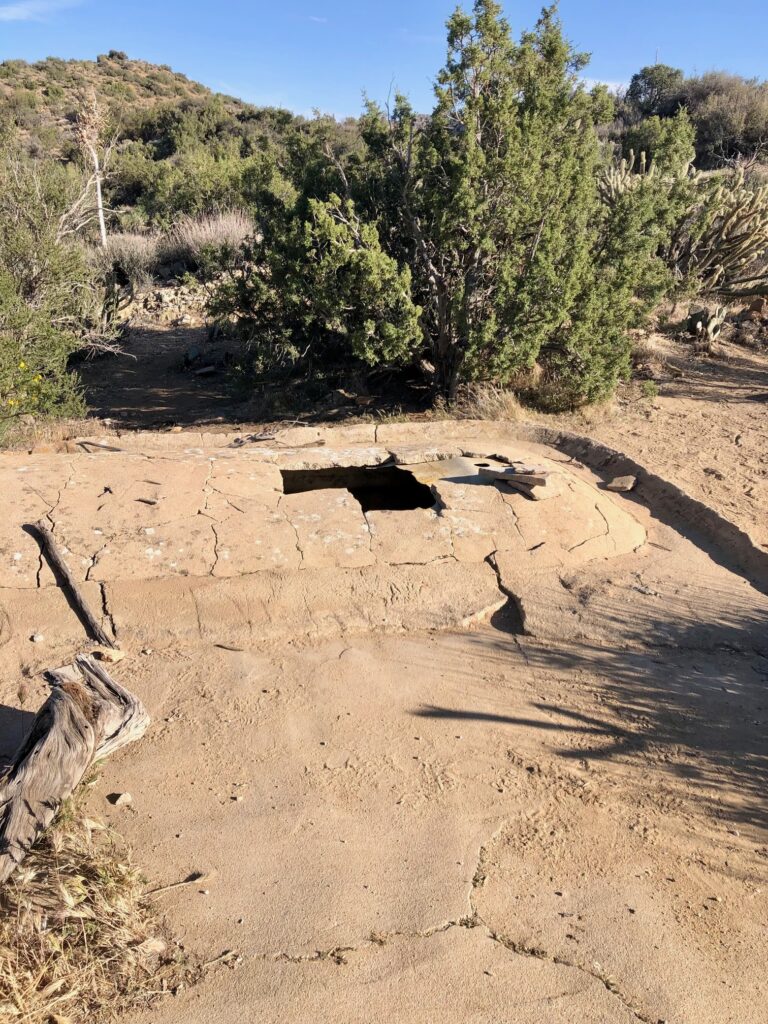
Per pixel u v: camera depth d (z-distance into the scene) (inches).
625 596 201.5
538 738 155.9
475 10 369.1
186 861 123.2
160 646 178.9
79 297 514.9
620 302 383.6
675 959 109.8
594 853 128.4
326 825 131.8
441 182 380.2
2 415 321.4
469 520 216.5
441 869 123.6
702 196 528.4
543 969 107.2
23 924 101.5
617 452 279.9
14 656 171.0
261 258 433.1
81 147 769.6
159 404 450.0
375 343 380.5
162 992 101.2
